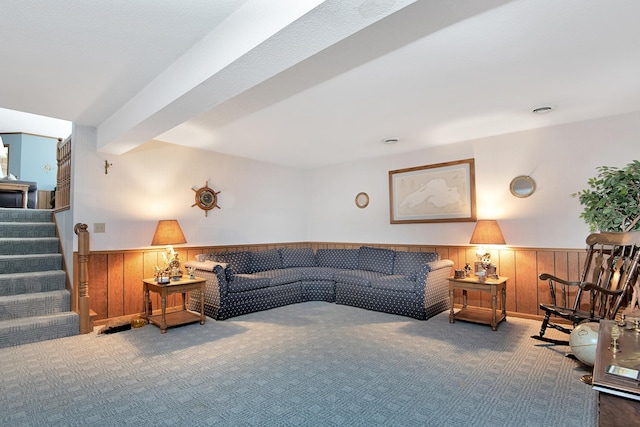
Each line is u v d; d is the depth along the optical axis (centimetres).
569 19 189
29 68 244
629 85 279
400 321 389
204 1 175
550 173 389
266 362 275
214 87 218
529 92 293
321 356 287
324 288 494
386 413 203
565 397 221
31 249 408
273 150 493
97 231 387
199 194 476
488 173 430
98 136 380
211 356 287
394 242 520
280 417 199
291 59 185
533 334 344
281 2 158
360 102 312
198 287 381
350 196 573
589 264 325
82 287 348
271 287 452
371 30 198
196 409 207
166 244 401
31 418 198
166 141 444
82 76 257
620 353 168
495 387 234
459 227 457
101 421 195
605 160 357
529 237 402
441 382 241
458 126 387
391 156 524
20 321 324
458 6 176
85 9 179
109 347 309
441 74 257
